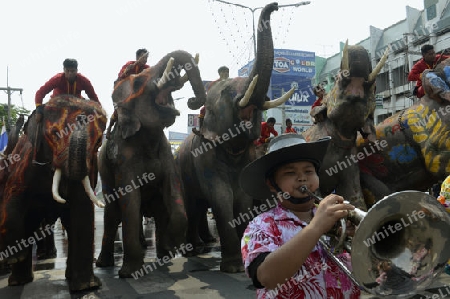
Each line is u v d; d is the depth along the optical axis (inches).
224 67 312.5
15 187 217.5
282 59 1160.8
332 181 246.7
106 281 236.7
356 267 64.4
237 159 272.7
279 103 260.1
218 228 260.8
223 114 260.8
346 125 235.5
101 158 299.4
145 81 253.8
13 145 264.8
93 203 222.1
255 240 74.5
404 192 64.3
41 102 234.4
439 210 68.1
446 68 251.0
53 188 201.0
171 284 227.3
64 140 205.9
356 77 220.5
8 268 289.0
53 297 205.6
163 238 295.1
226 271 253.6
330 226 65.9
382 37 1045.2
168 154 268.7
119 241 462.9
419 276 69.4
